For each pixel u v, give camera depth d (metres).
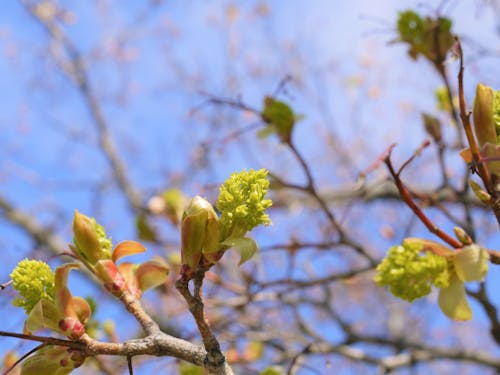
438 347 1.28
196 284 0.56
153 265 0.60
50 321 0.57
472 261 0.54
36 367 0.57
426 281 0.54
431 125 0.85
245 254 0.55
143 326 0.58
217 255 0.56
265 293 1.06
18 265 0.58
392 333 1.91
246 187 0.56
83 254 0.60
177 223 1.13
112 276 0.59
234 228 0.56
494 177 0.57
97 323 0.72
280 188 0.86
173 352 0.56
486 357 1.26
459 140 0.81
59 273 0.57
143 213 1.17
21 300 0.58
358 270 0.93
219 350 0.55
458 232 0.56
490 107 0.58
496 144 0.58
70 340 0.57
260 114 0.85
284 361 1.10
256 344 1.03
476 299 0.81
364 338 1.24
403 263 0.54
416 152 0.73
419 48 0.79
